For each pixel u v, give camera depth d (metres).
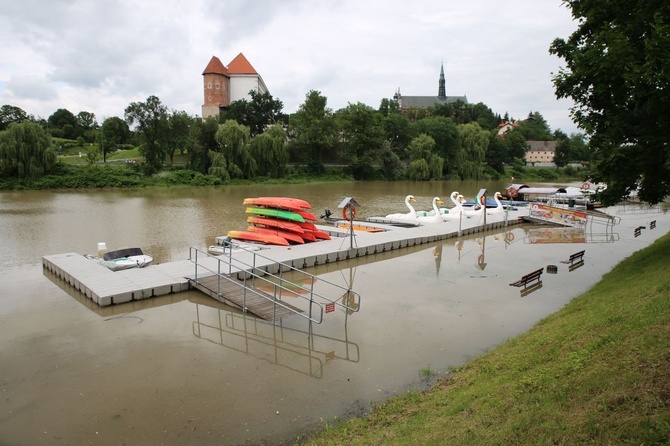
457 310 13.27
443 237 24.86
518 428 5.34
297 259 18.11
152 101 68.12
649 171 12.52
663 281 9.59
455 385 8.12
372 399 8.30
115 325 11.98
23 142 56.28
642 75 10.72
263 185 68.88
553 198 40.69
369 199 50.50
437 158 84.19
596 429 4.79
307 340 11.05
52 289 15.24
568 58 14.53
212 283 14.73
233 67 106.75
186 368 9.55
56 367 9.60
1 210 36.53
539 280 16.44
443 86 173.50
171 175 65.31
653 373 5.51
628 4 13.02
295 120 84.56
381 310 13.27
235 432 7.32
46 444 7.04
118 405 8.13
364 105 83.75
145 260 17.59
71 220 31.31
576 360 6.77
